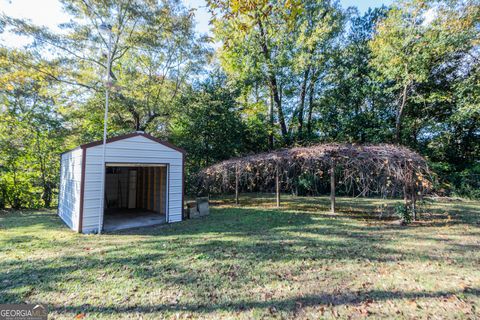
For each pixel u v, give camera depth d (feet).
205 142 43.91
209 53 45.55
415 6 33.14
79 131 37.65
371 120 45.27
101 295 8.78
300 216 23.63
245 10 10.71
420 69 34.96
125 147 19.67
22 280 9.93
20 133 31.68
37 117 33.01
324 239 15.60
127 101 37.86
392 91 42.60
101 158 18.65
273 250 13.47
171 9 40.19
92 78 37.65
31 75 32.04
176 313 7.70
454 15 31.48
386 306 8.01
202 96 43.14
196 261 11.91
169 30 40.86
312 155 24.93
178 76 46.16
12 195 31.04
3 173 30.30
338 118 48.39
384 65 38.99
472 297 8.48
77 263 11.73
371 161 21.83
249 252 13.16
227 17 11.31
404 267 11.07
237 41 41.57
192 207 23.98
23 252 13.35
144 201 31.24
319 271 10.69
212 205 32.22
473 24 31.14
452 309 7.80
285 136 49.16
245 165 31.12
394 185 21.81
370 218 22.61
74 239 16.02
